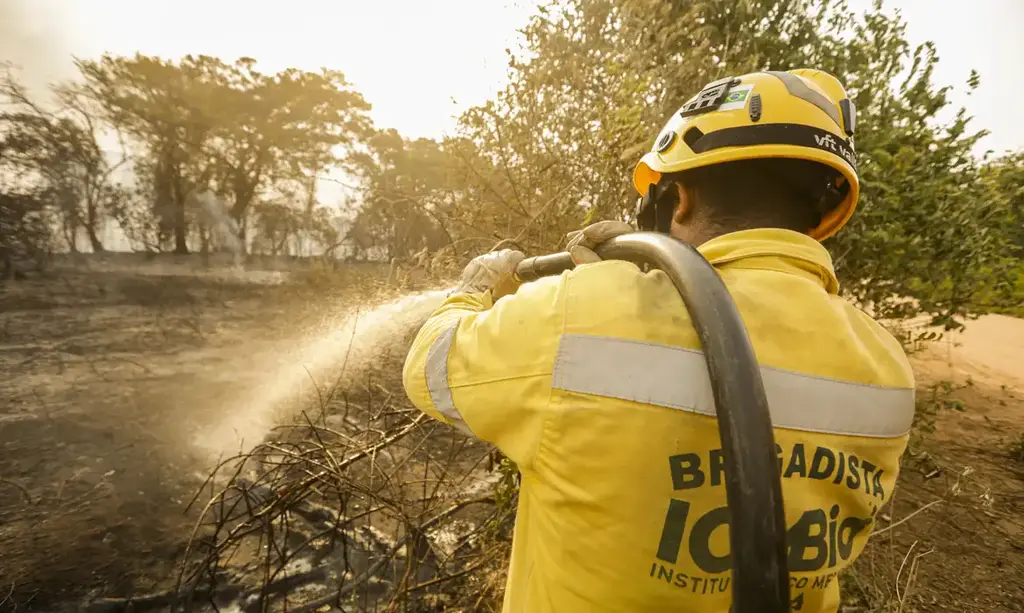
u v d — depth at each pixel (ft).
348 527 10.54
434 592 8.84
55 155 47.93
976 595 9.71
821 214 2.95
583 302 2.42
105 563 9.65
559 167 11.44
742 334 2.09
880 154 10.19
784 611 1.89
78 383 18.80
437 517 9.00
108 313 31.12
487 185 12.00
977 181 11.55
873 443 2.54
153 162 69.97
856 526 2.63
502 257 3.60
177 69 75.25
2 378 19.15
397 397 12.62
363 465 12.14
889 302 11.78
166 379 19.45
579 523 2.39
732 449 1.97
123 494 11.79
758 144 2.62
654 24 11.02
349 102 93.04
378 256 15.07
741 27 11.03
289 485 8.72
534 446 2.43
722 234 2.77
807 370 2.36
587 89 11.57
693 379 2.24
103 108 61.26
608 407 2.27
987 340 33.81
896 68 11.37
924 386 19.69
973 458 16.17
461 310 3.10
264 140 82.17
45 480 12.36
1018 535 11.60
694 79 11.12
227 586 9.15
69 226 50.47
